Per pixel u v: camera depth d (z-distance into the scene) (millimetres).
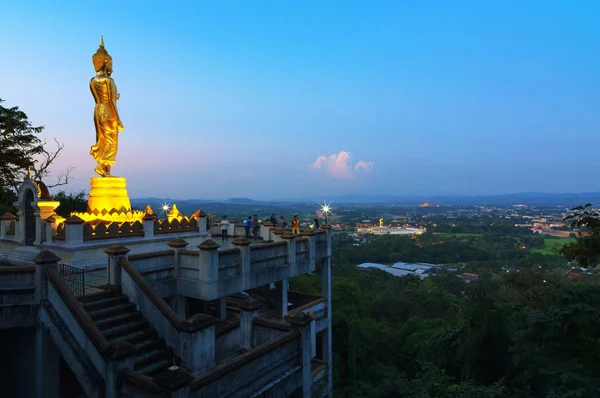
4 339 12609
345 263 107688
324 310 25406
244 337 14461
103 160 24500
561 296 13453
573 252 15102
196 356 11562
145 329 13172
